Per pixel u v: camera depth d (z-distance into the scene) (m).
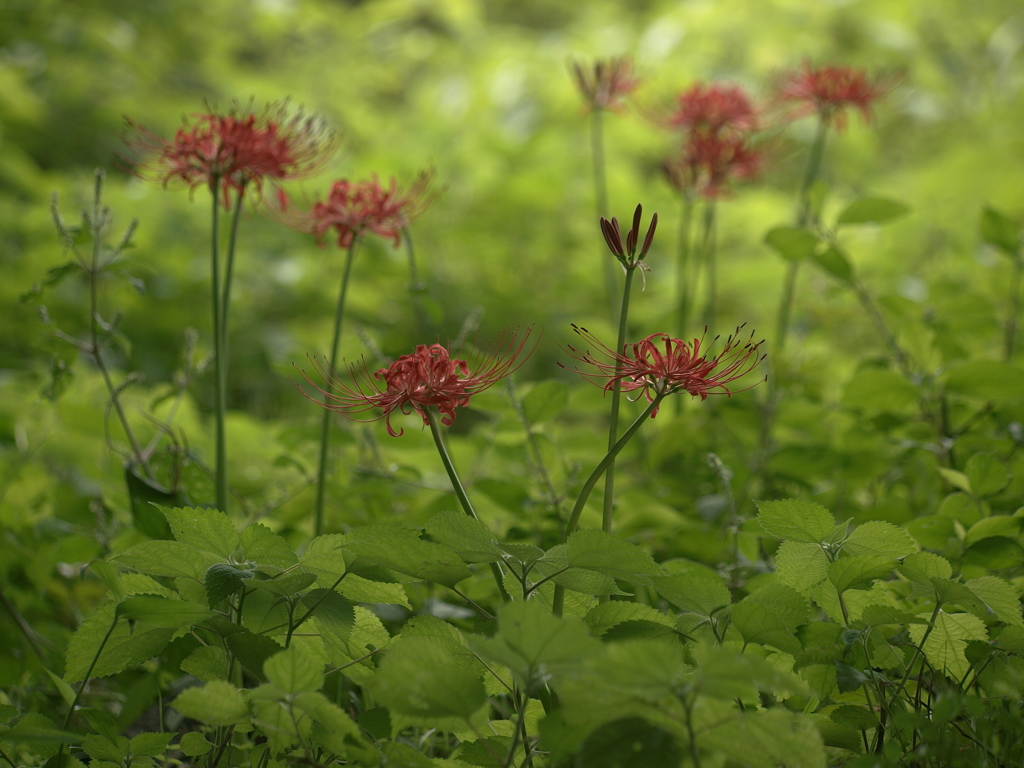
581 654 2.52
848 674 2.67
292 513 3.22
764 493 3.41
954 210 5.53
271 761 2.66
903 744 2.71
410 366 2.67
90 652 2.70
